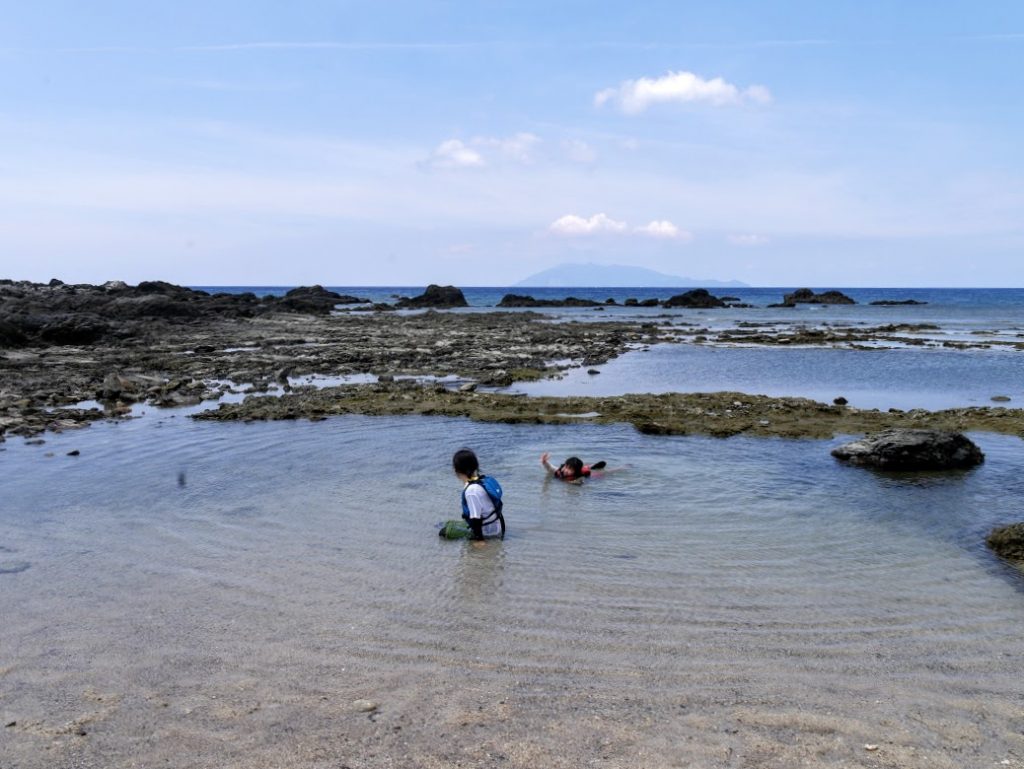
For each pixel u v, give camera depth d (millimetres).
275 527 8750
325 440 13680
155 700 4977
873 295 174500
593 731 4598
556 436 13992
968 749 4430
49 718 4762
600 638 5902
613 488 10445
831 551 7973
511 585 6977
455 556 7754
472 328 46688
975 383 22672
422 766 4238
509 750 4395
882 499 9906
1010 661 5582
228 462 12055
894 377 24125
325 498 9984
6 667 5445
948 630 6102
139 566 7500
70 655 5625
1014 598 6770
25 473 11352
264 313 60688
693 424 14844
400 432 14383
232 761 4289
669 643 5824
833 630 6078
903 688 5172
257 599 6656
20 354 28328
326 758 4316
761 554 7863
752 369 26250
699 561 7637
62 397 18344
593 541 8258
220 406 17234
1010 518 9133
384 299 124000
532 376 23688
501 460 12133
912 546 8141
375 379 22719
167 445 13320
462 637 5906
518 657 5582
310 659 5543
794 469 11508
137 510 9469
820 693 5090
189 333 40688
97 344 33531
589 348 33312
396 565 7500
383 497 10039
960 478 10969
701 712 4832
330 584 7000
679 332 45375
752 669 5426
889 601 6672
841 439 13703
